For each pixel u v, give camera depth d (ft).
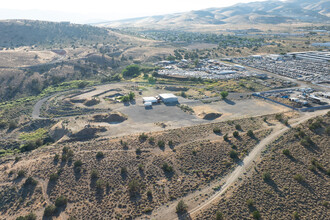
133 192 212.43
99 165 252.83
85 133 344.28
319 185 212.43
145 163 255.29
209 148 278.67
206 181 226.17
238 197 200.23
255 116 386.32
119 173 239.30
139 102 476.13
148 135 325.62
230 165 248.93
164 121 381.19
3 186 225.56
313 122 327.47
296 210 185.26
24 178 236.43
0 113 441.68
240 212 184.75
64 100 490.49
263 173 228.22
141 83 627.46
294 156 257.14
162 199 204.54
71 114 428.56
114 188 218.79
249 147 280.72
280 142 286.66
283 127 330.34
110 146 295.48
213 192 211.00
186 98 495.82
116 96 526.98
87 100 482.28
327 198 197.47
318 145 273.13
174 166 248.93
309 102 443.73
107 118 391.24
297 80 614.34
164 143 293.84
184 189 215.51
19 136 361.51
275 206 189.78
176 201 202.39
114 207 196.44
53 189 219.41
